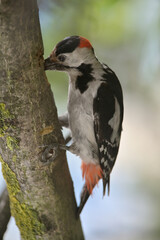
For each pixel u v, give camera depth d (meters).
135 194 3.59
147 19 3.44
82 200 3.36
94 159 3.35
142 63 3.46
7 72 3.24
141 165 3.63
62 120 3.37
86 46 3.33
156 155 3.63
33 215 3.31
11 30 3.22
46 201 3.30
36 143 3.27
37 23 3.23
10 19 3.22
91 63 3.33
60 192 3.31
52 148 3.28
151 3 3.44
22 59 3.24
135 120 3.63
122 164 3.64
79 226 3.35
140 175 3.62
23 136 3.27
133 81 3.50
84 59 3.33
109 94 3.34
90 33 3.42
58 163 3.30
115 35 3.45
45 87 3.26
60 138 3.30
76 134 3.34
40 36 3.24
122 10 3.43
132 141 3.65
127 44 3.46
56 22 3.40
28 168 3.28
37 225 3.31
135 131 3.64
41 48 3.25
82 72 3.33
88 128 3.34
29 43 3.23
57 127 3.29
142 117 3.62
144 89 3.52
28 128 3.27
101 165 3.35
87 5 3.38
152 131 3.63
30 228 3.31
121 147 3.65
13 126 3.26
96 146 3.35
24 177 3.29
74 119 3.34
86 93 3.33
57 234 3.32
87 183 3.36
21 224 3.32
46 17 3.38
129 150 3.65
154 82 3.50
